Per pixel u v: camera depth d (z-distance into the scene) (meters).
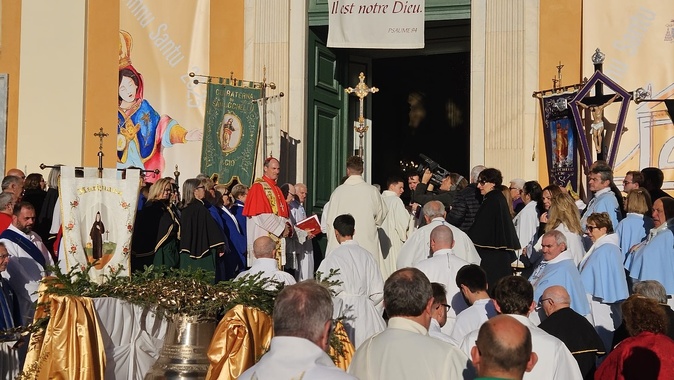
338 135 18.34
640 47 15.27
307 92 17.36
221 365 8.21
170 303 8.69
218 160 16.75
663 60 15.16
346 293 10.10
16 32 18.84
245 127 16.75
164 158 17.81
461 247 11.81
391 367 5.97
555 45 15.87
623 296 10.68
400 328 6.09
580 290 9.81
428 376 5.91
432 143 22.12
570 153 15.03
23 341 9.27
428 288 6.16
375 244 13.47
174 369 8.51
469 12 16.61
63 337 8.30
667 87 15.11
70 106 18.36
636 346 7.38
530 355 4.80
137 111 18.02
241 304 8.42
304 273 14.62
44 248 11.40
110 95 18.17
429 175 15.03
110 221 10.69
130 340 8.88
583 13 15.55
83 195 10.65
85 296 8.61
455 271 10.33
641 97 14.36
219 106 16.80
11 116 18.78
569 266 9.88
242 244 14.38
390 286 6.15
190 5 17.83
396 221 14.38
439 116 22.02
